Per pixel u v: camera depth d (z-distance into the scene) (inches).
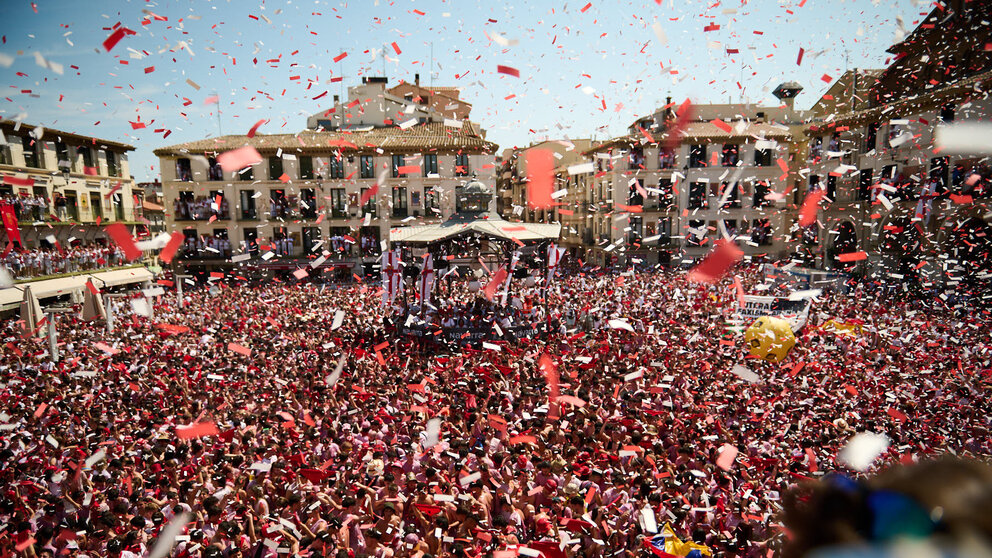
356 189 1833.2
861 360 598.2
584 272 1791.3
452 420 435.8
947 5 1080.2
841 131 1460.4
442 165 1822.1
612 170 1828.2
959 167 1075.9
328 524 267.6
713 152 1740.9
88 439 409.4
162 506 300.0
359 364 602.9
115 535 277.3
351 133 1876.2
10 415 466.0
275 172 1824.6
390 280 888.3
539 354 660.1
